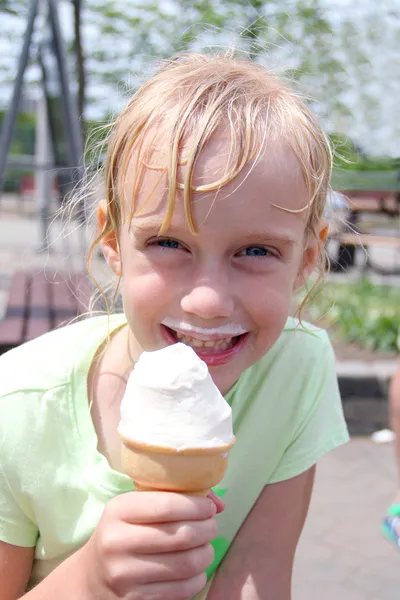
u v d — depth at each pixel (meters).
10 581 0.53
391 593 0.98
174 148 0.45
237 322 0.47
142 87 0.52
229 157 0.45
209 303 0.45
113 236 0.55
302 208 0.48
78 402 0.54
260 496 0.58
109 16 3.07
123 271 0.51
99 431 0.54
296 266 0.49
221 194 0.45
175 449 0.41
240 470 0.57
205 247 0.46
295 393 0.59
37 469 0.52
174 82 0.50
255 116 0.47
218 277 0.46
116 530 0.42
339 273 3.09
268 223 0.46
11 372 0.55
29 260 3.49
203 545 0.43
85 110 2.83
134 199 0.47
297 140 0.48
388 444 1.50
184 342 0.48
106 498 0.52
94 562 0.43
